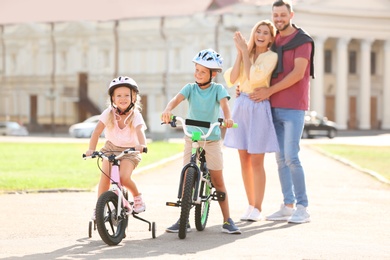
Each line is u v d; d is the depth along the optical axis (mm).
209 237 19000
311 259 16266
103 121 18453
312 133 100125
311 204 25797
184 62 127062
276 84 22109
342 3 129875
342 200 26984
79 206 24703
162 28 128125
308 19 128125
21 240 18500
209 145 19516
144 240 18516
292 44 22266
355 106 138125
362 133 120875
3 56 142000
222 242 18281
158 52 129125
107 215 17797
